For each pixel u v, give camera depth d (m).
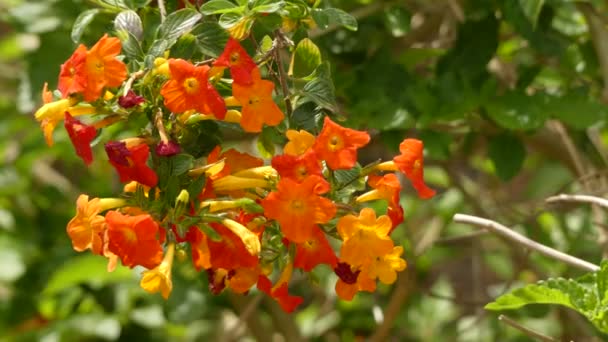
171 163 1.45
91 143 1.47
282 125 1.50
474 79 1.73
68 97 1.45
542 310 1.87
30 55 1.86
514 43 1.95
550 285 1.52
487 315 2.06
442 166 2.01
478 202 2.02
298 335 2.08
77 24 1.54
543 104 1.72
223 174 1.47
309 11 1.52
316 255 1.46
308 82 1.49
